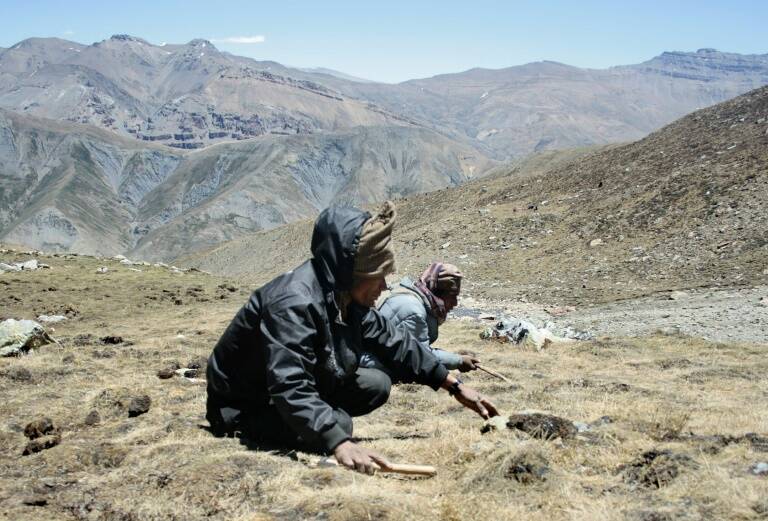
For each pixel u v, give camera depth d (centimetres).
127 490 478
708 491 446
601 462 537
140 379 955
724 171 4906
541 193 6588
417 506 439
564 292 3966
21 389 883
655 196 5053
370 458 486
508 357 1343
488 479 492
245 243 13325
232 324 545
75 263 3231
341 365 518
